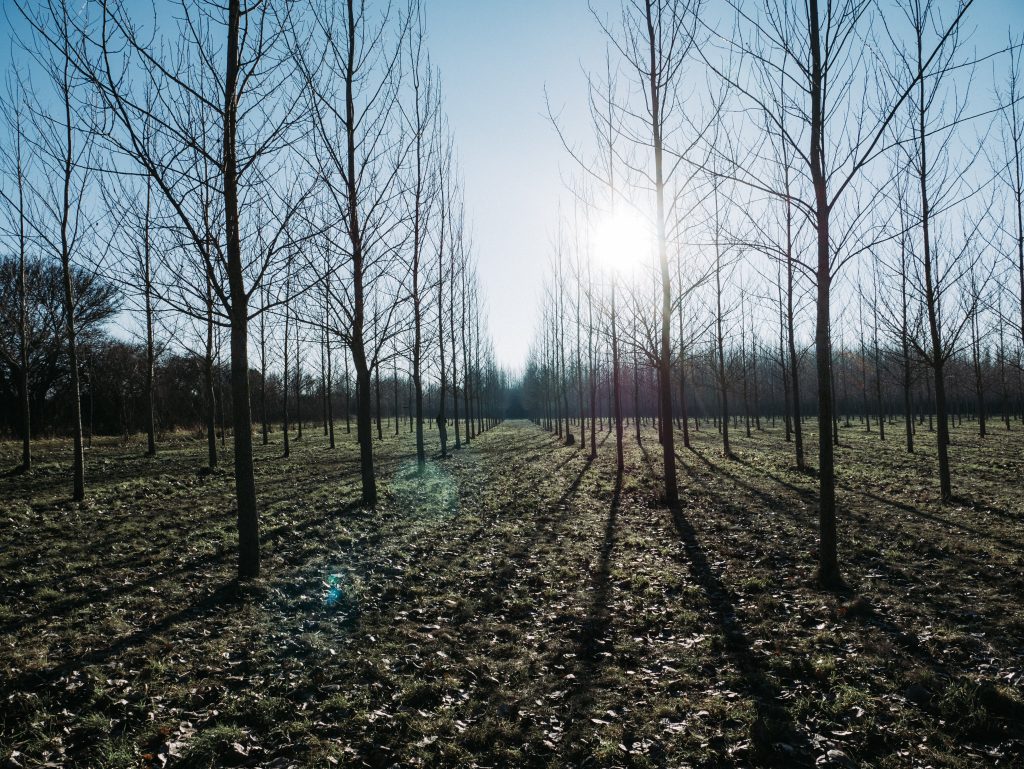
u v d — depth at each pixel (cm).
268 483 1566
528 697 424
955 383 3394
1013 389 3422
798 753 351
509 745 369
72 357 1203
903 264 1273
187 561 766
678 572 721
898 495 1218
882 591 625
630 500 1258
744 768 341
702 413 6738
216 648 497
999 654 467
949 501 1107
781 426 4572
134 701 409
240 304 680
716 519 1033
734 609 590
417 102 1313
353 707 407
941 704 390
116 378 3675
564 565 763
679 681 441
